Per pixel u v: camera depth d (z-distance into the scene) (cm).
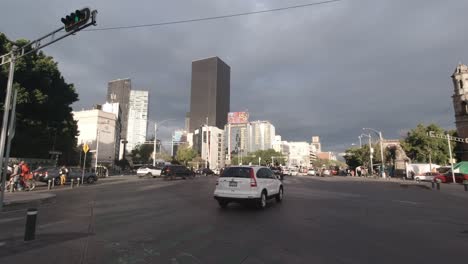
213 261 602
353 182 3862
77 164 6531
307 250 680
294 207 1359
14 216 1127
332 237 800
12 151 3997
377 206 1434
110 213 1168
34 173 2886
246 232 850
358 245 724
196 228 898
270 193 1418
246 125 14538
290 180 4044
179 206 1368
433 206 1466
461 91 7575
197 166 11325
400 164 7675
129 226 923
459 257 638
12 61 1490
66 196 1838
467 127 7431
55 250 666
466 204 1568
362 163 8788
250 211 1230
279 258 622
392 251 678
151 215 1123
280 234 829
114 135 9575
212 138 13838
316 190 2342
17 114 3681
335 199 1706
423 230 898
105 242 735
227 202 1349
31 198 1606
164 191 2158
